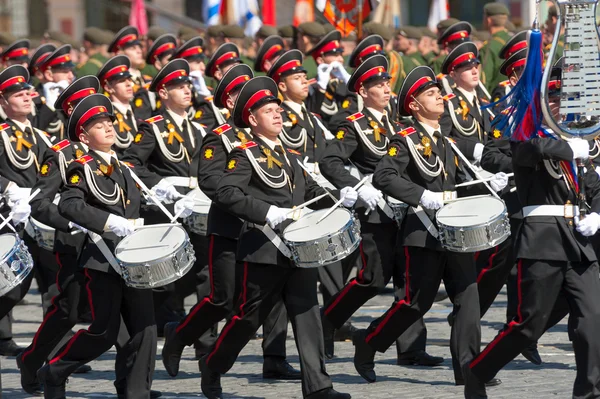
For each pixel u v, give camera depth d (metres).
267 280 19.61
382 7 46.03
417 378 22.42
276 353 22.94
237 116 20.31
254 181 19.97
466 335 20.92
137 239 19.42
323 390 19.45
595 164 20.36
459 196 24.92
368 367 22.06
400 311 21.19
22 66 24.83
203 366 20.72
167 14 63.28
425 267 20.80
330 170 24.00
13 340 27.78
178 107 26.94
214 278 21.88
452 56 26.52
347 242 19.08
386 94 24.83
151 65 38.72
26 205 20.94
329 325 24.19
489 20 36.28
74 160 19.50
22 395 22.12
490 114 26.53
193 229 25.11
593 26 18.22
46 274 24.91
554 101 18.50
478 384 19.09
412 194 20.36
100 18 76.75
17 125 24.75
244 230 19.81
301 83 26.59
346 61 38.91
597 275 18.19
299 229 19.61
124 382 20.36
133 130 29.66
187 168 26.77
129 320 19.50
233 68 24.12
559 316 19.59
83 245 19.62
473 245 19.50
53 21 77.12
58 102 22.25
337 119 27.38
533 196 18.27
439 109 21.16
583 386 17.98
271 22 52.66
